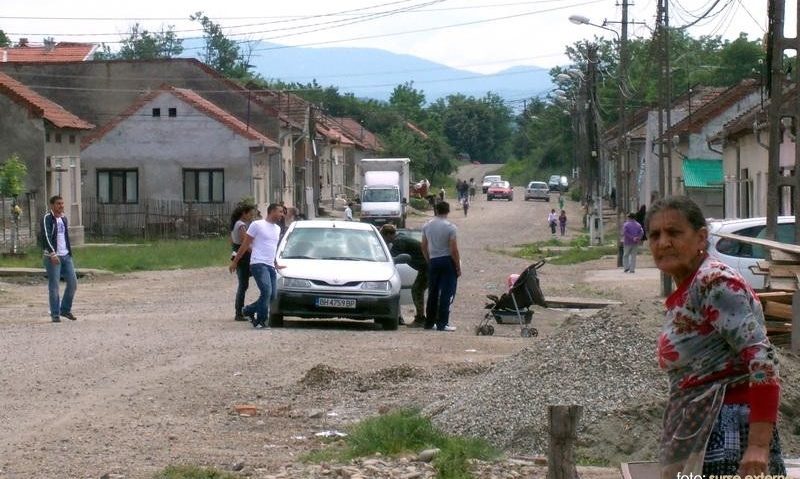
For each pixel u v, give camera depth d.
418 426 12.16
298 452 12.23
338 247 25.66
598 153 65.38
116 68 84.12
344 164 120.44
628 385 12.47
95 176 74.25
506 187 125.75
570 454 8.96
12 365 18.06
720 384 6.23
